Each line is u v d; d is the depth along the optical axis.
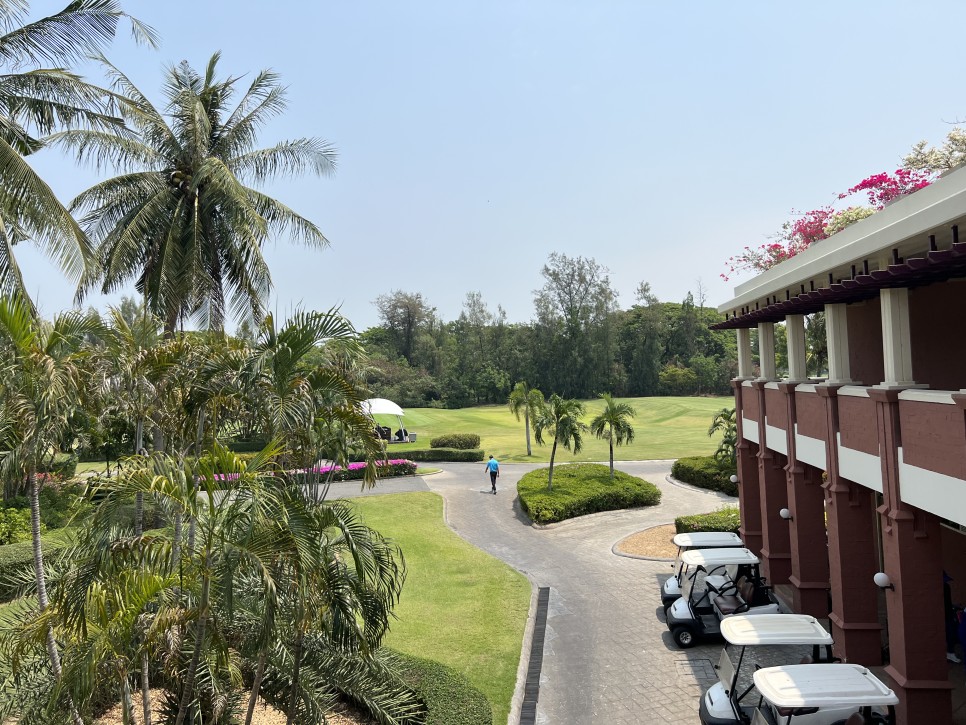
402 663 9.82
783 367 34.69
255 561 5.39
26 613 6.92
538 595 14.98
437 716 8.28
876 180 19.11
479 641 11.90
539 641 12.27
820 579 11.89
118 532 6.32
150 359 7.67
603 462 35.81
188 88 19.56
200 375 7.48
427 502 25.14
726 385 86.06
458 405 82.31
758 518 15.67
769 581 13.84
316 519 6.25
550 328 82.50
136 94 18.77
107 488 5.89
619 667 10.90
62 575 6.28
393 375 81.00
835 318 10.27
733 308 15.28
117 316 8.64
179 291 18.38
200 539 6.89
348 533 6.52
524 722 9.25
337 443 7.78
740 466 15.98
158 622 5.55
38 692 6.55
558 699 9.90
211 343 8.20
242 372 7.02
